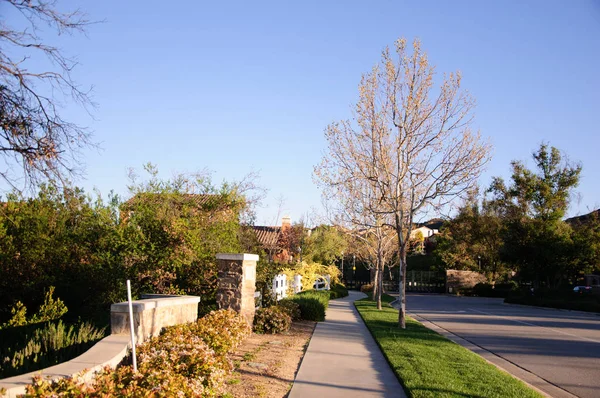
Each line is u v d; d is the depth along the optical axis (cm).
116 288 1198
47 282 1180
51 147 787
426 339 1355
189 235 1250
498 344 1502
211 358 655
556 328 1948
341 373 901
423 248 6612
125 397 450
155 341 724
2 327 943
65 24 805
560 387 936
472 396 737
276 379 831
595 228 3850
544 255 3859
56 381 450
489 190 5025
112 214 1258
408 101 1659
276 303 1672
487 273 5250
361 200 2070
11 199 1098
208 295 1344
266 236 3525
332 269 3844
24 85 775
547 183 4219
